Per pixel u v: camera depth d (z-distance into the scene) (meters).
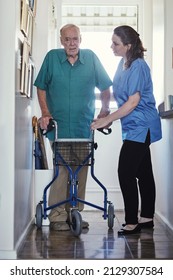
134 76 3.66
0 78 3.02
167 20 4.22
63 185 4.06
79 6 5.36
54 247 3.29
